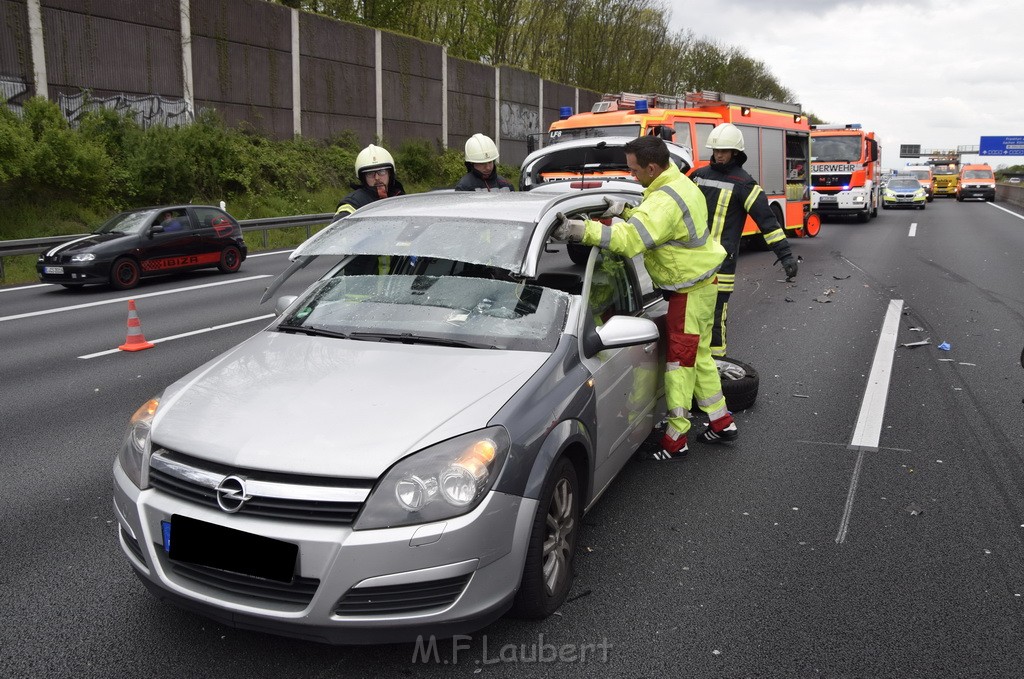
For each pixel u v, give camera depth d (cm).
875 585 352
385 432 275
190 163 2047
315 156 2659
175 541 275
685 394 488
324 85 2817
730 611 330
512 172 3769
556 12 4481
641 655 299
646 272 497
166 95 2253
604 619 323
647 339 369
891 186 3588
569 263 407
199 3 2331
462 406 291
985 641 309
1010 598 340
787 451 521
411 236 378
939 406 612
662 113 1393
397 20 3444
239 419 287
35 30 1900
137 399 654
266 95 2591
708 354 518
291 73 2677
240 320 1011
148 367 763
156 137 1997
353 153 2797
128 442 305
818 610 331
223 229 1493
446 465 267
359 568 256
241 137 2406
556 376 329
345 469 261
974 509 431
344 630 261
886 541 394
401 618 263
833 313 993
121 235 1320
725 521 417
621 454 415
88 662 293
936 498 445
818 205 2575
